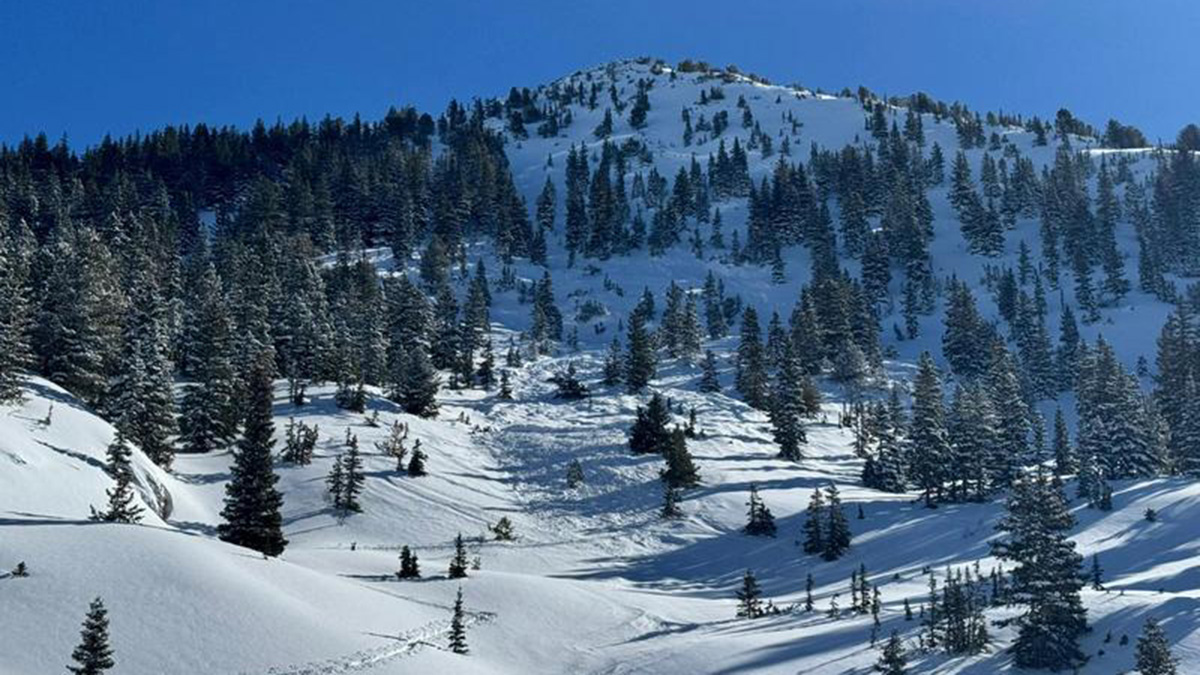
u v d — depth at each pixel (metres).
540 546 76.00
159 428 75.19
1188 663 43.28
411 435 96.81
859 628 52.88
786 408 105.12
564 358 148.12
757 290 189.25
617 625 54.94
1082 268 173.38
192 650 37.50
